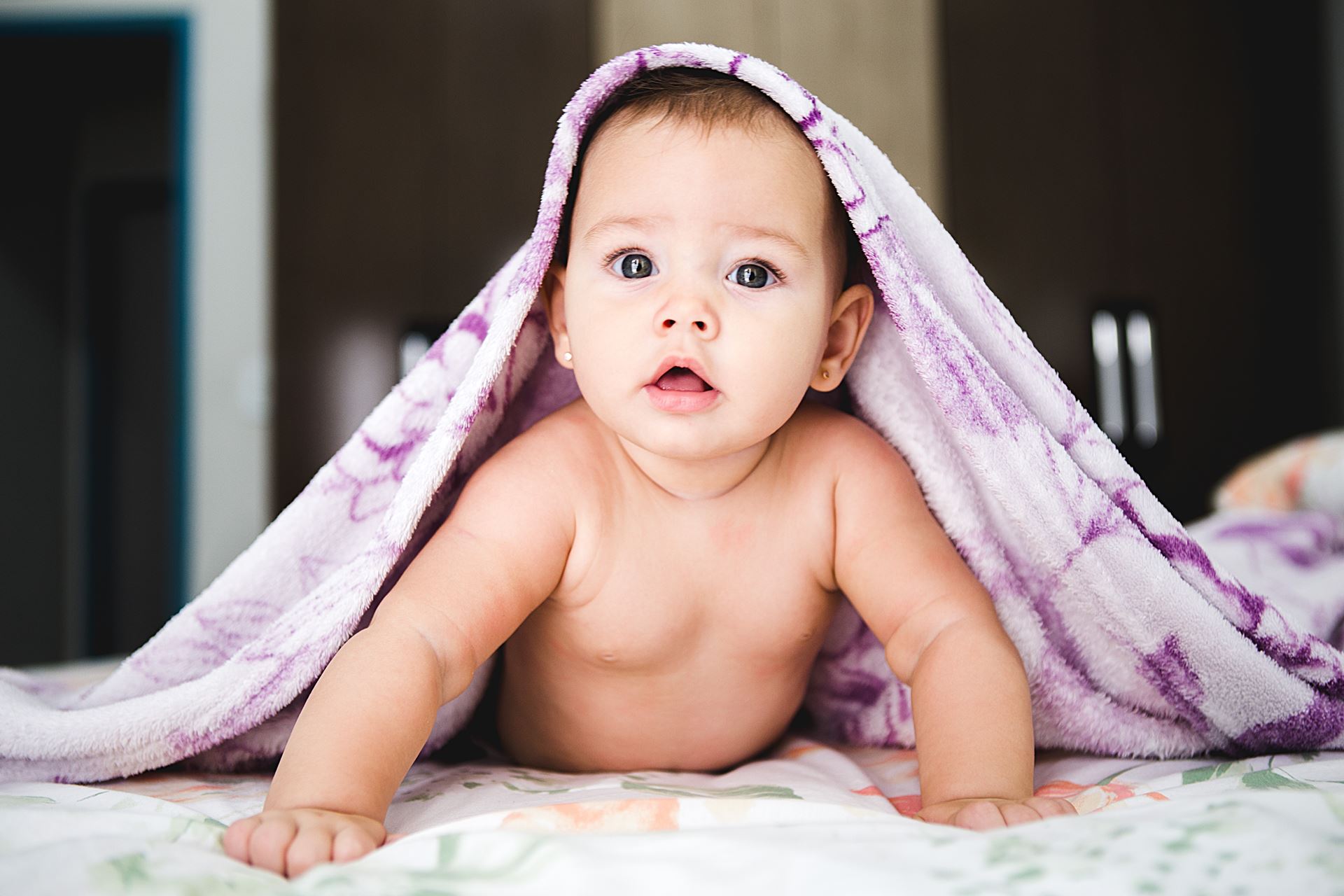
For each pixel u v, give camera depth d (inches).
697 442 27.7
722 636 31.1
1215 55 120.6
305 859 19.4
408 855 17.9
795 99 28.7
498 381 32.4
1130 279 118.8
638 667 30.9
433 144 119.7
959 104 120.4
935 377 29.7
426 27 120.6
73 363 176.7
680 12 121.3
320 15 120.5
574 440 30.8
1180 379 118.0
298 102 119.7
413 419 32.2
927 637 29.1
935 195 120.0
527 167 119.9
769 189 28.2
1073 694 32.4
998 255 119.1
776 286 28.2
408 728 24.0
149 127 176.7
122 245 179.3
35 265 173.3
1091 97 120.4
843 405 35.3
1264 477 76.7
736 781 28.7
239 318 132.9
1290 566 54.1
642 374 27.6
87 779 29.9
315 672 28.8
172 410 178.1
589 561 29.9
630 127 29.0
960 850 17.3
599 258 28.6
